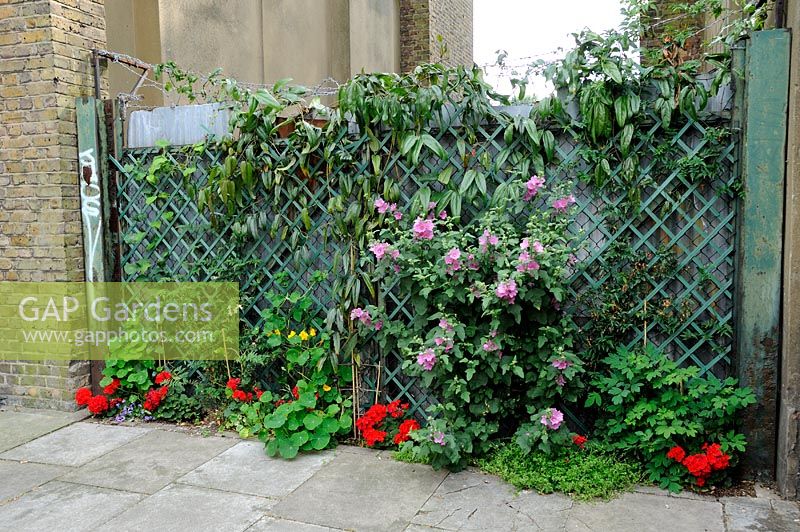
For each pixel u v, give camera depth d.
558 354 3.54
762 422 3.44
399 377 4.21
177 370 4.73
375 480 3.60
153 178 4.59
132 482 3.62
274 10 8.01
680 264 3.62
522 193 3.73
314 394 4.12
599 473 3.44
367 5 10.47
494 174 3.86
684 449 3.45
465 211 4.00
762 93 3.33
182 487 3.55
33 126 4.64
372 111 3.99
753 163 3.37
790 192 3.25
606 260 3.72
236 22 7.34
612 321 3.66
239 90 4.30
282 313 4.39
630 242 3.73
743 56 3.41
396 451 4.00
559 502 3.29
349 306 4.18
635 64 3.54
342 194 4.12
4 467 3.83
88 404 4.66
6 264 4.79
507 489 3.45
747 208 3.39
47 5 4.51
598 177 3.63
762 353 3.42
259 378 4.57
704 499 3.30
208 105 4.56
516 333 3.71
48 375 4.79
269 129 4.27
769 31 3.30
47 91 4.59
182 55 6.66
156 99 6.80
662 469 3.46
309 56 8.84
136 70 6.69
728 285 3.56
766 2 3.86
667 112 3.46
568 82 3.64
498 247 3.63
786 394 3.28
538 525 3.07
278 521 3.16
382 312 4.06
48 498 3.43
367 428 4.04
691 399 3.41
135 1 6.86
